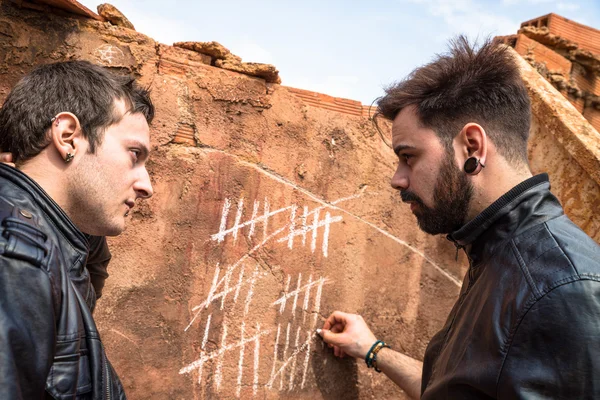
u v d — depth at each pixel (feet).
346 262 7.95
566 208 9.59
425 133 4.65
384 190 8.44
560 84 12.24
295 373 7.38
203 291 6.83
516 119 4.49
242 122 7.27
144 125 4.29
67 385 3.36
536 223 4.19
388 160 8.54
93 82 3.95
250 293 7.14
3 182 3.57
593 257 3.81
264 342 7.18
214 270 6.93
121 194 4.12
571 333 3.54
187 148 6.89
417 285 8.59
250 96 7.34
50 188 3.83
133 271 6.42
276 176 7.48
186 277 6.74
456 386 4.17
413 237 8.63
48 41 6.00
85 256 3.93
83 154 3.89
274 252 7.38
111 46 6.40
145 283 6.48
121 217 4.20
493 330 3.92
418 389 6.70
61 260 3.51
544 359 3.62
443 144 4.57
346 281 7.93
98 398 3.63
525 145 4.61
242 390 6.97
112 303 6.26
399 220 8.52
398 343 8.30
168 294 6.61
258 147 7.38
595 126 12.97
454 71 4.55
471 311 4.35
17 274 3.10
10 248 3.13
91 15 6.30
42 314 3.15
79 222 4.05
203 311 6.81
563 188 9.66
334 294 7.80
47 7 6.01
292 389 7.33
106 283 6.24
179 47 7.09
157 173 6.64
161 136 6.68
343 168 8.07
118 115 4.03
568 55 12.87
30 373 3.03
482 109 4.44
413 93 4.69
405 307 8.43
